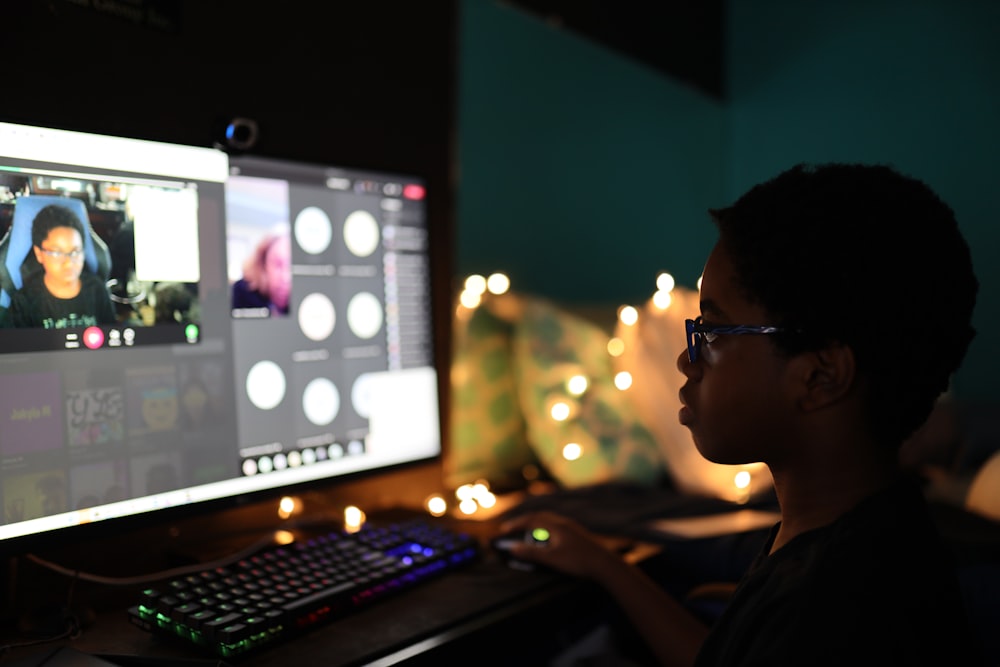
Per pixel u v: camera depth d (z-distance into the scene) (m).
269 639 0.80
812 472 0.61
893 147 2.67
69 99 1.06
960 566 1.12
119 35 1.12
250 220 1.13
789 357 0.60
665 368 1.94
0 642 0.83
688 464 1.83
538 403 1.89
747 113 2.94
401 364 1.34
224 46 1.25
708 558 1.23
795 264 0.58
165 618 0.82
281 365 1.16
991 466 1.51
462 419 1.88
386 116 1.54
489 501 1.54
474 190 2.33
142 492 0.99
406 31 1.58
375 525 1.31
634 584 1.01
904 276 0.57
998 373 2.53
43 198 0.91
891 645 0.51
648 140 2.84
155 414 1.01
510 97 2.44
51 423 0.91
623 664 1.05
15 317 0.88
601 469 1.81
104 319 0.96
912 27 2.62
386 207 1.33
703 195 3.00
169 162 1.03
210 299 1.07
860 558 0.54
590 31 2.27
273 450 1.14
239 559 1.08
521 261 2.48
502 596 0.96
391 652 0.81
